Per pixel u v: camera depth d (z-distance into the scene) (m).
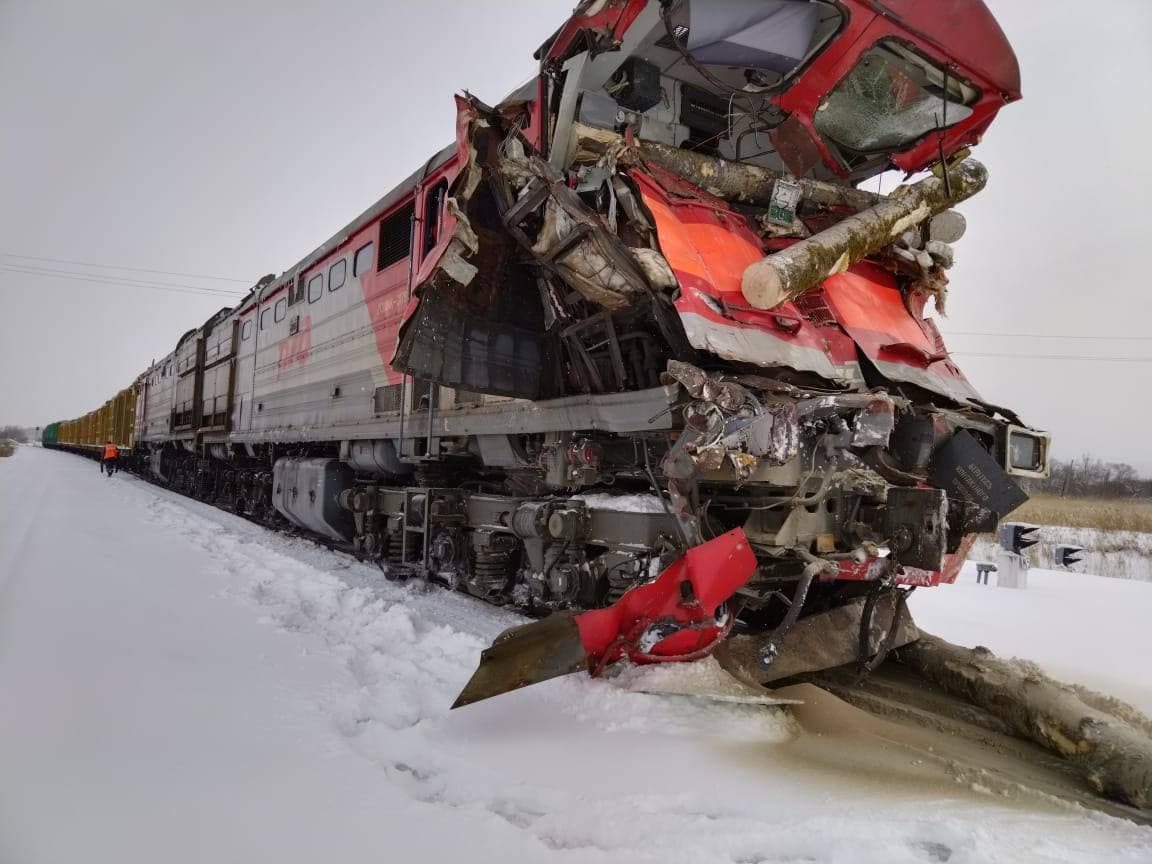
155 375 23.03
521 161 4.10
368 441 7.54
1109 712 3.75
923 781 2.93
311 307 9.30
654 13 3.99
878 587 4.11
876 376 4.33
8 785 2.37
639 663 3.64
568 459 4.59
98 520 10.52
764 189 4.60
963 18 4.00
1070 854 2.31
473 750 3.01
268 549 8.63
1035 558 14.18
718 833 2.35
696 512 3.67
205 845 2.12
